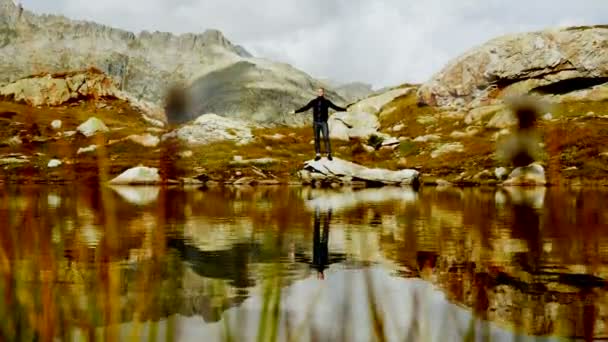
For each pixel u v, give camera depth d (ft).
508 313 13.44
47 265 7.65
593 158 89.56
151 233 29.60
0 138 117.08
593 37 143.74
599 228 31.76
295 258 22.11
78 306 9.50
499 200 57.00
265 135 140.77
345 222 36.14
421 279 17.94
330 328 11.84
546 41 147.23
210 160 112.78
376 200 58.90
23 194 62.69
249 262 21.09
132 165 105.29
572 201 53.72
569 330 11.96
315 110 97.86
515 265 20.42
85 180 82.23
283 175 105.50
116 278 6.81
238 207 48.91
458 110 155.84
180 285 16.57
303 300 14.70
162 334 10.66
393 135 142.00
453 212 43.37
